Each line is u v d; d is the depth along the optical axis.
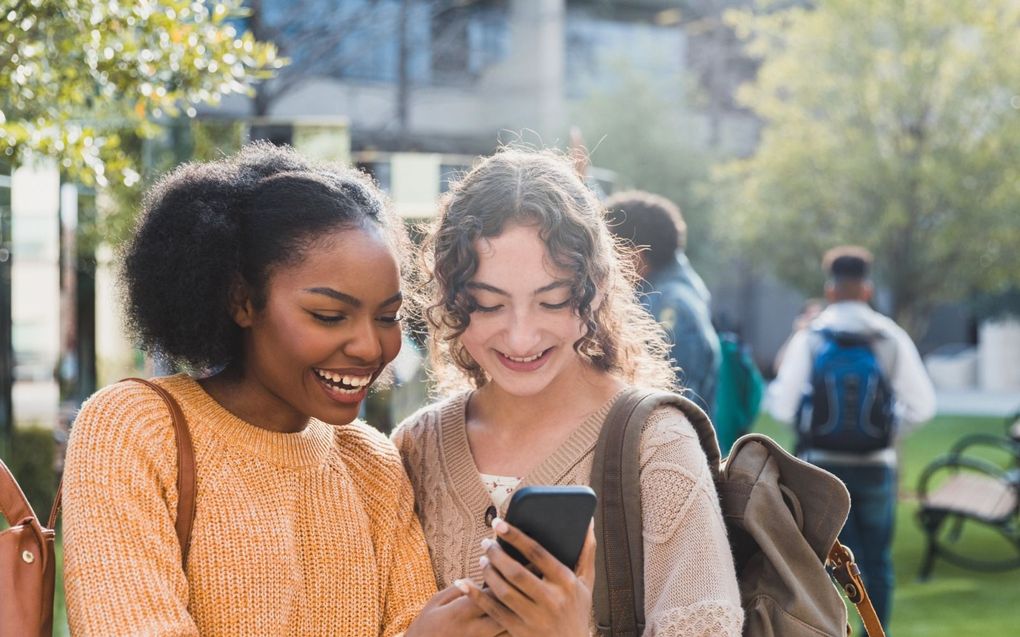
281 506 1.75
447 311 1.95
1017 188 12.70
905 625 5.71
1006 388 20.62
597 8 20.03
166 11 3.23
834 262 5.33
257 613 1.68
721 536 1.84
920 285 13.61
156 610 1.57
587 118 17.56
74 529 1.60
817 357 5.14
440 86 17.48
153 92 3.32
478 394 2.13
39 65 3.19
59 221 6.69
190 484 1.69
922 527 6.93
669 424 1.91
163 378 1.80
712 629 1.74
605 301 2.04
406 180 5.77
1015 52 12.77
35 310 6.79
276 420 1.80
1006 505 6.81
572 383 2.03
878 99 13.16
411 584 1.92
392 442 2.13
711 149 18.19
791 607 1.89
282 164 1.81
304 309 1.69
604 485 1.90
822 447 5.07
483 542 1.58
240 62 3.61
